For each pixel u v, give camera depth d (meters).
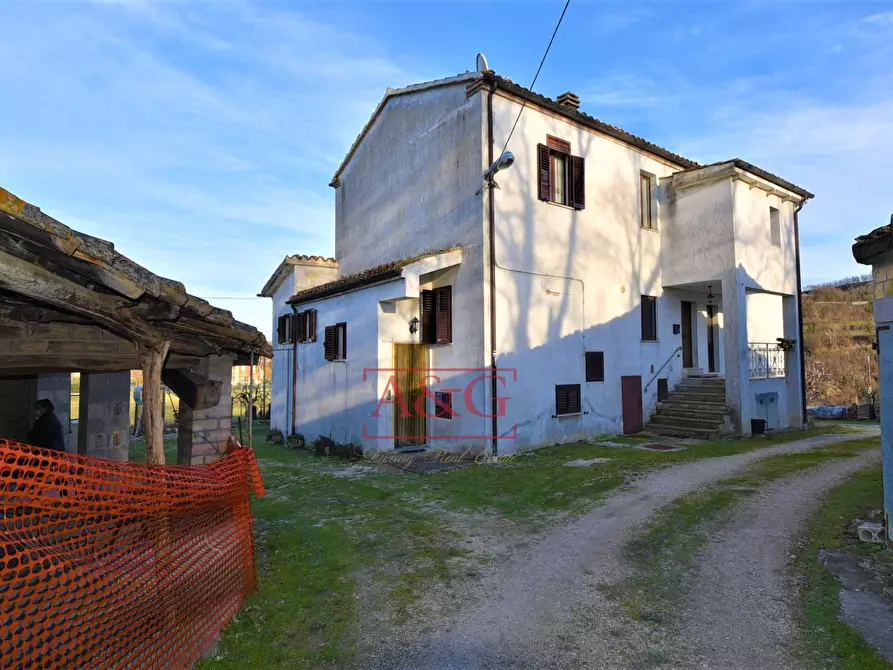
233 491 4.52
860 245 5.75
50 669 2.79
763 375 15.03
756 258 14.53
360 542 6.24
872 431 15.73
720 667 3.63
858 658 3.63
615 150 14.15
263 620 4.32
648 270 14.88
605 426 13.39
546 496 8.16
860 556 5.49
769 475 9.23
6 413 8.54
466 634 4.13
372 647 3.95
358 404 12.41
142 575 3.40
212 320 4.38
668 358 15.30
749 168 13.78
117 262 3.22
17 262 2.88
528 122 12.12
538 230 12.16
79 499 2.92
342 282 13.09
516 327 11.60
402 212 14.04
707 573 5.21
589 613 4.45
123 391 7.88
